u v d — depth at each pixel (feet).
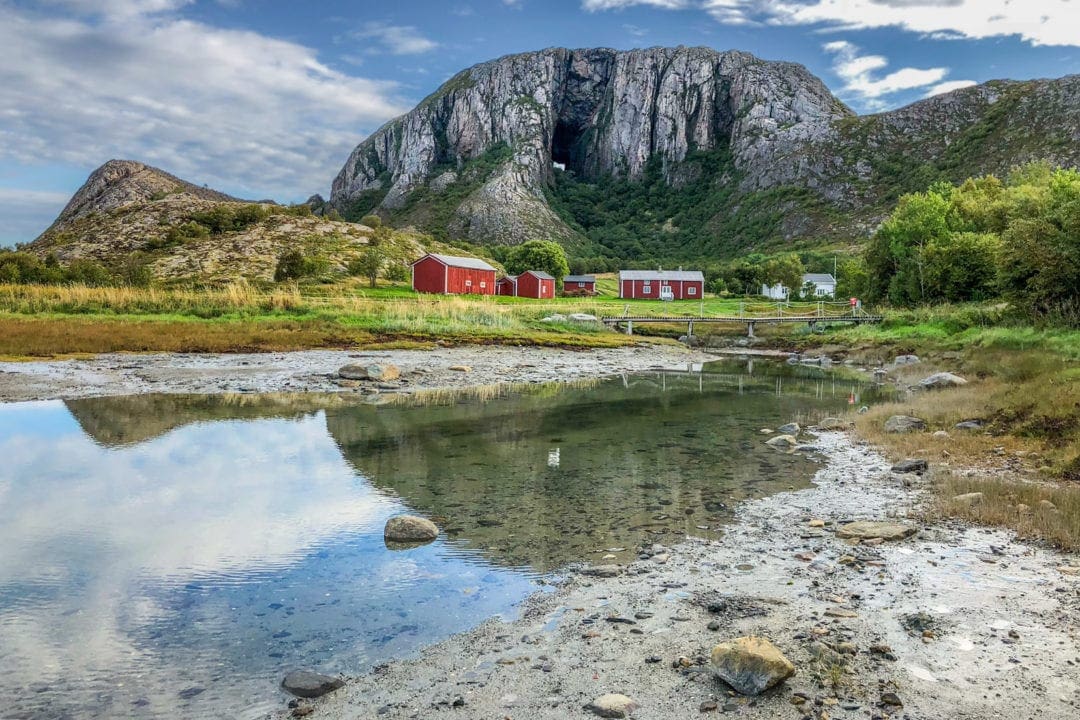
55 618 21.88
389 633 21.02
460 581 25.43
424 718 16.15
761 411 72.59
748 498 37.42
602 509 35.29
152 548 28.53
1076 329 106.52
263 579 25.44
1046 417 49.26
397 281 322.34
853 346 166.30
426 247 463.01
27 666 18.79
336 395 80.02
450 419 64.75
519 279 338.54
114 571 25.96
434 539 30.37
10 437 51.67
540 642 20.20
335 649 19.93
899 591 23.41
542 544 29.78
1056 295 120.37
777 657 17.21
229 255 370.12
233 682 18.01
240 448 49.21
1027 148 608.60
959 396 65.67
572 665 18.69
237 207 480.23
